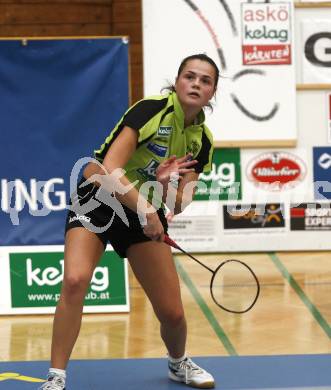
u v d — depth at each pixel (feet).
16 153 44.14
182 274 53.72
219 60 58.44
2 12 67.72
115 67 44.32
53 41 43.73
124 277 44.98
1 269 44.88
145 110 27.96
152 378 32.99
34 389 31.19
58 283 44.88
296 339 39.24
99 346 38.27
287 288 49.80
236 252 60.39
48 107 43.98
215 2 57.93
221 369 34.14
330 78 59.26
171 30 57.88
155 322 42.70
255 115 59.00
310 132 59.82
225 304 45.78
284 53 58.70
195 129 29.22
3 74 43.57
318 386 31.50
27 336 40.37
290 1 58.39
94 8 67.97
